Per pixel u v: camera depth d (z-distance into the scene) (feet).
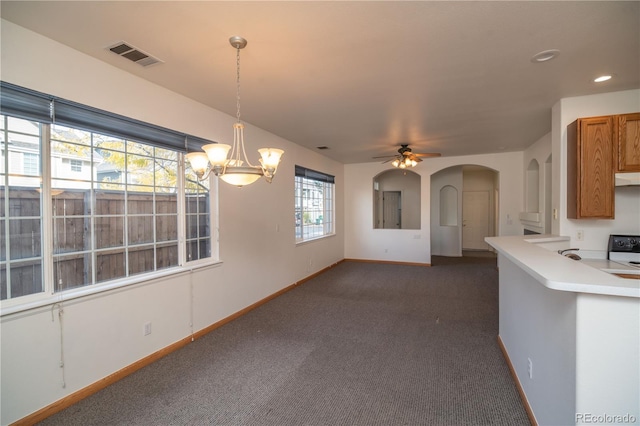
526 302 6.86
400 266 23.16
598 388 4.06
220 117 11.51
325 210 22.74
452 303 14.42
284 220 16.21
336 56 7.34
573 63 7.75
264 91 9.57
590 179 9.42
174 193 10.19
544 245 9.46
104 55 7.31
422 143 17.25
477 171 31.07
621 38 6.59
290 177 16.81
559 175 10.51
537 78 8.66
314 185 20.97
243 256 12.96
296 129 14.11
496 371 8.44
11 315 6.08
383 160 22.80
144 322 8.79
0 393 5.97
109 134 7.79
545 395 5.50
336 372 8.43
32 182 6.70
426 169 22.91
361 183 25.05
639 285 3.68
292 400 7.23
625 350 3.96
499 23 6.04
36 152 6.75
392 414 6.72
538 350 5.95
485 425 6.36
